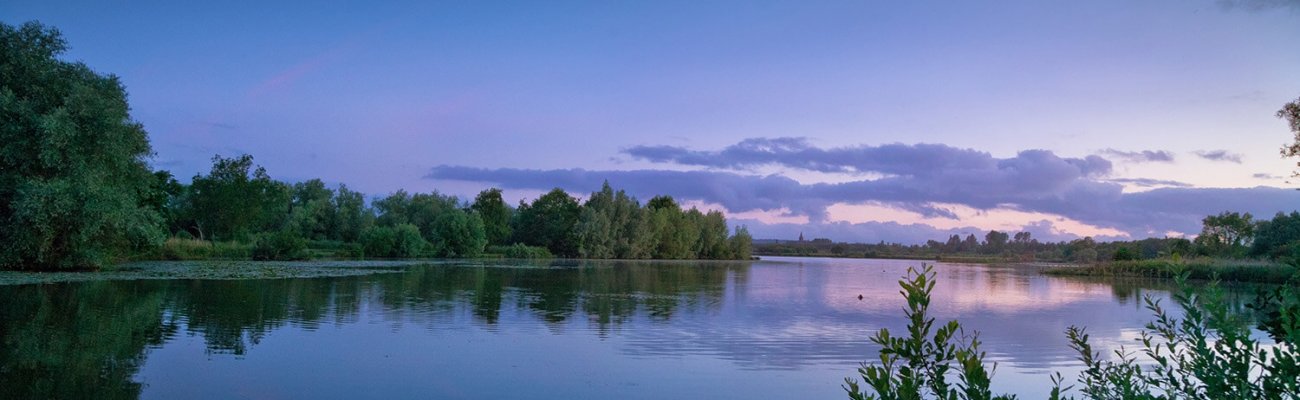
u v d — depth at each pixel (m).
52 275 34.91
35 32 37.41
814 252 196.50
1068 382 13.88
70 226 36.47
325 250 72.50
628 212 112.00
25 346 14.91
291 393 11.79
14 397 11.06
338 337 17.23
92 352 14.53
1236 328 4.85
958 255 177.75
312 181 105.31
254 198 73.31
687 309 25.77
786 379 13.62
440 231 89.06
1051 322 23.72
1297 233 64.19
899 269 77.62
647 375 13.75
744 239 129.88
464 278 41.66
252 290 29.11
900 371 4.30
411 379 12.96
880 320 23.19
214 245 60.38
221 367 13.52
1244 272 51.62
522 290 33.25
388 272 46.16
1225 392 4.66
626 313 23.91
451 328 19.17
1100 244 121.56
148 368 13.27
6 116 35.34
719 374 13.95
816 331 20.09
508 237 110.94
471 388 12.42
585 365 14.52
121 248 43.50
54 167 36.66
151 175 45.12
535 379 13.19
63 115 35.16
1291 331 4.23
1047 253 162.00
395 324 19.70
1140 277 60.19
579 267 66.31
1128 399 5.59
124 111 38.66
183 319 19.69
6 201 36.38
